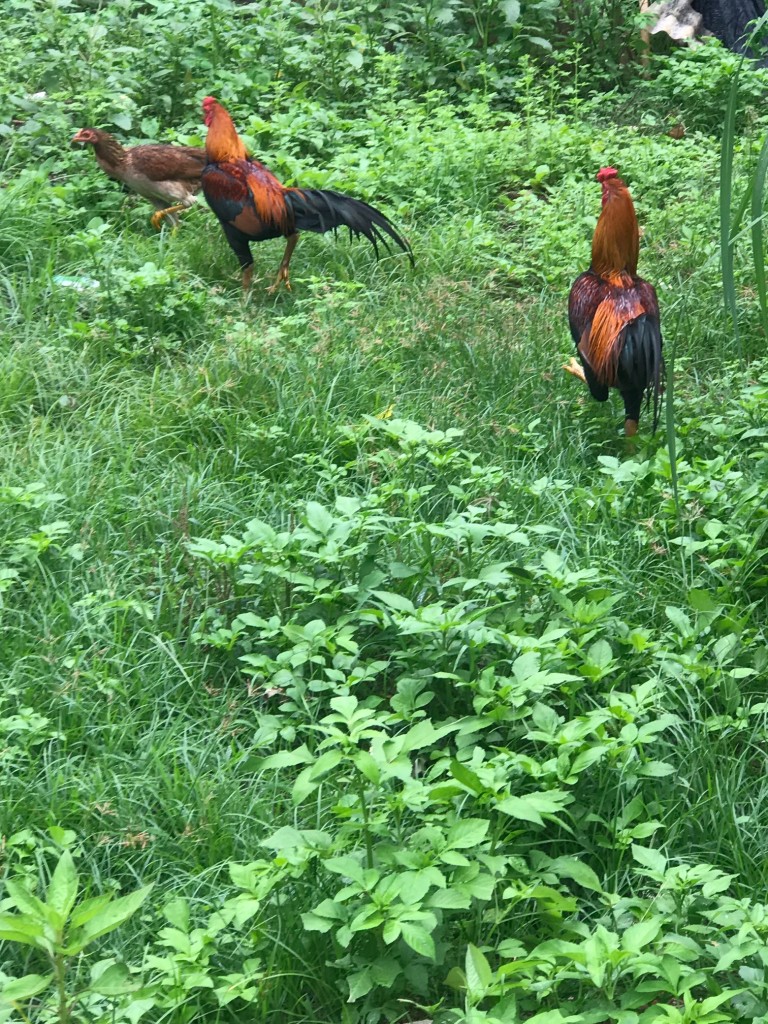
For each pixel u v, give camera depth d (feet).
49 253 16.72
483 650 12.16
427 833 10.02
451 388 15.34
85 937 7.95
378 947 9.68
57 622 12.40
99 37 20.48
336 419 14.65
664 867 9.97
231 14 21.48
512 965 8.78
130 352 15.52
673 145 20.90
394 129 20.11
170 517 13.35
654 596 12.84
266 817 11.32
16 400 14.75
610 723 11.48
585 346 14.64
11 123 20.01
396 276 17.47
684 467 13.58
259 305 16.97
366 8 22.81
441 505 13.83
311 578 12.34
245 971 9.51
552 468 14.46
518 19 23.29
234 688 12.22
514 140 20.24
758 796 11.55
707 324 16.39
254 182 16.47
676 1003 9.80
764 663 12.21
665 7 23.97
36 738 11.62
